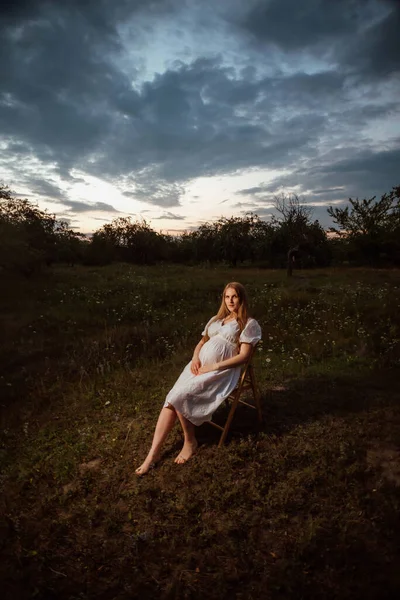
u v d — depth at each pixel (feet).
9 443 13.88
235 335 12.60
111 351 24.06
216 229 127.65
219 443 12.37
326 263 113.80
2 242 57.41
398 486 10.30
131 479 11.19
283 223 73.31
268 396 16.10
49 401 17.38
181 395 11.47
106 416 15.30
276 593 7.54
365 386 17.21
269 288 49.26
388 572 7.80
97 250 123.13
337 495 10.07
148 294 42.70
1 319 33.22
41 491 10.95
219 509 9.79
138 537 9.00
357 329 26.86
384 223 108.88
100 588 7.88
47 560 8.54
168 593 7.61
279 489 10.42
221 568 8.17
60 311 36.19
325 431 13.15
